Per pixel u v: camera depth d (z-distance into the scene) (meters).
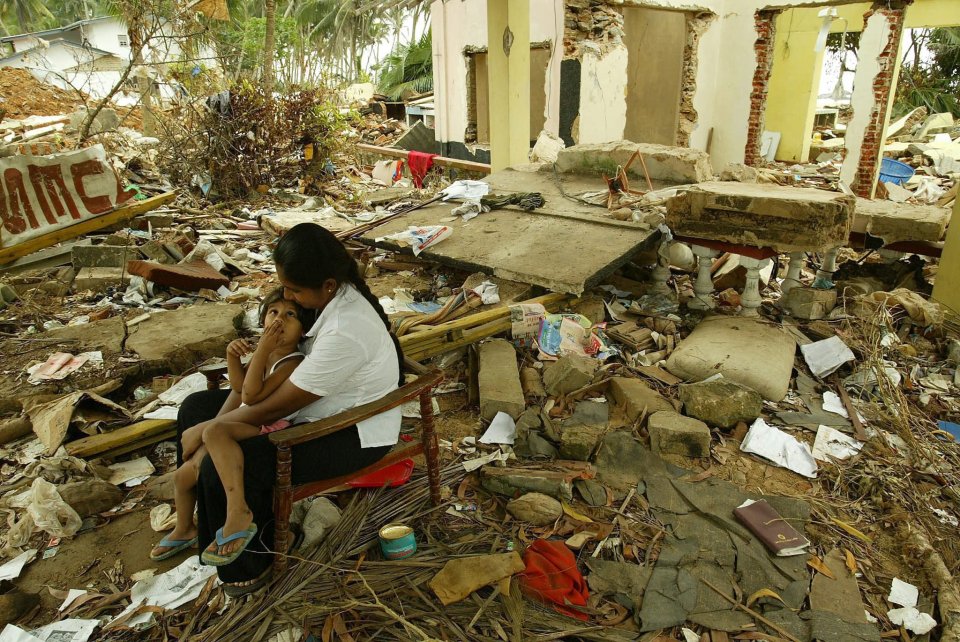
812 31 14.38
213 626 2.40
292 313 2.51
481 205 6.50
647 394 3.88
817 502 3.16
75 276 5.88
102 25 24.91
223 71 13.10
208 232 7.64
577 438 3.40
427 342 4.23
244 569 2.45
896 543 2.92
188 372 4.24
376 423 2.56
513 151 8.74
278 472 2.34
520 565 2.60
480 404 3.79
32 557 2.80
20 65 22.25
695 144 11.84
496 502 3.13
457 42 12.86
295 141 10.40
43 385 3.80
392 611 2.37
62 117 13.27
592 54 9.45
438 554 2.73
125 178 9.00
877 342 4.32
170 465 3.45
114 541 2.91
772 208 4.52
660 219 5.31
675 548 2.83
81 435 3.56
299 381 2.33
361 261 6.41
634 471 3.33
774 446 3.55
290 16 29.67
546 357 4.36
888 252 5.68
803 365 4.45
